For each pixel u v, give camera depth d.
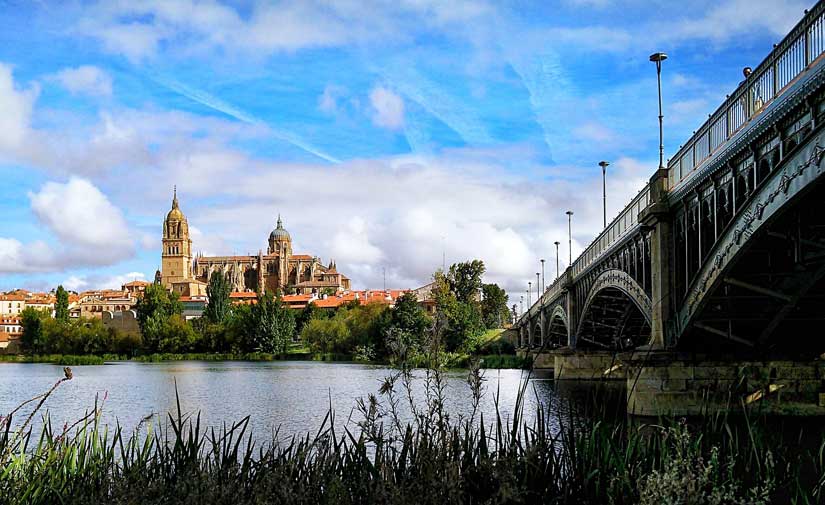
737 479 12.52
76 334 192.38
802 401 36.56
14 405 57.59
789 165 23.86
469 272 179.88
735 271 32.09
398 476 11.19
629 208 45.94
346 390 69.25
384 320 132.25
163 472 12.68
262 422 42.47
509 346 140.00
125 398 63.88
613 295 61.91
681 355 37.06
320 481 10.99
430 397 18.78
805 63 22.89
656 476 9.89
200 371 116.25
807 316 36.66
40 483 12.34
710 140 31.86
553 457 11.95
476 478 10.80
